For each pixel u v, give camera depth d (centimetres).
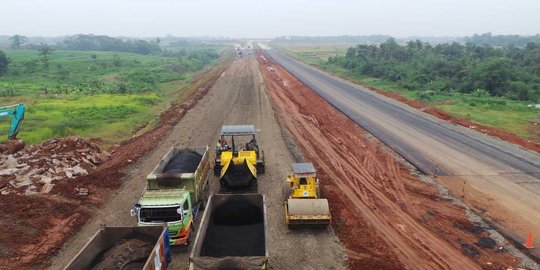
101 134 3225
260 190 2031
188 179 1623
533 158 2522
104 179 2161
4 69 8125
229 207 1484
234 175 1900
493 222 1691
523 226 1653
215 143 2919
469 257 1432
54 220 1719
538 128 3300
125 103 4650
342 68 8462
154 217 1416
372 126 3394
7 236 1538
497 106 4119
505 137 3014
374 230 1634
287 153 2664
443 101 4494
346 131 3281
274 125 3462
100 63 10550
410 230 1634
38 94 5588
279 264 1394
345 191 2034
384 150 2731
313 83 6144
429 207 1848
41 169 2206
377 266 1377
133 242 1260
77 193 1967
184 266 1384
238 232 1391
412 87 5456
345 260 1417
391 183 2144
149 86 6366
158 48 19638
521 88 4791
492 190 2028
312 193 1716
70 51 17812
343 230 1634
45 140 2923
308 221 1598
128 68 9838
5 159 2383
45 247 1514
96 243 1223
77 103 4666
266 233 1232
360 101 4622
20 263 1407
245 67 8644
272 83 6047
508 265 1377
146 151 2720
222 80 6525
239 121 3631
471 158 2531
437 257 1435
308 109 4181
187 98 4991
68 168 2277
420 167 2372
